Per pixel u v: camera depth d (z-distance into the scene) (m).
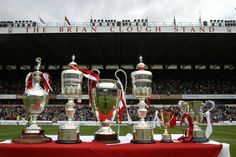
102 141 2.94
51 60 42.75
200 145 2.71
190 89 41.78
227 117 35.16
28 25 32.72
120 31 28.97
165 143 2.91
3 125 29.98
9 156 2.53
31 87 3.39
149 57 41.19
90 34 30.28
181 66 45.84
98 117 3.23
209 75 45.81
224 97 38.53
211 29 28.98
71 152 2.52
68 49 36.59
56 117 34.09
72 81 3.15
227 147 2.72
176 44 34.16
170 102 39.72
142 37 31.36
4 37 31.08
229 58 41.84
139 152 2.54
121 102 3.76
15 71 45.88
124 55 39.91
